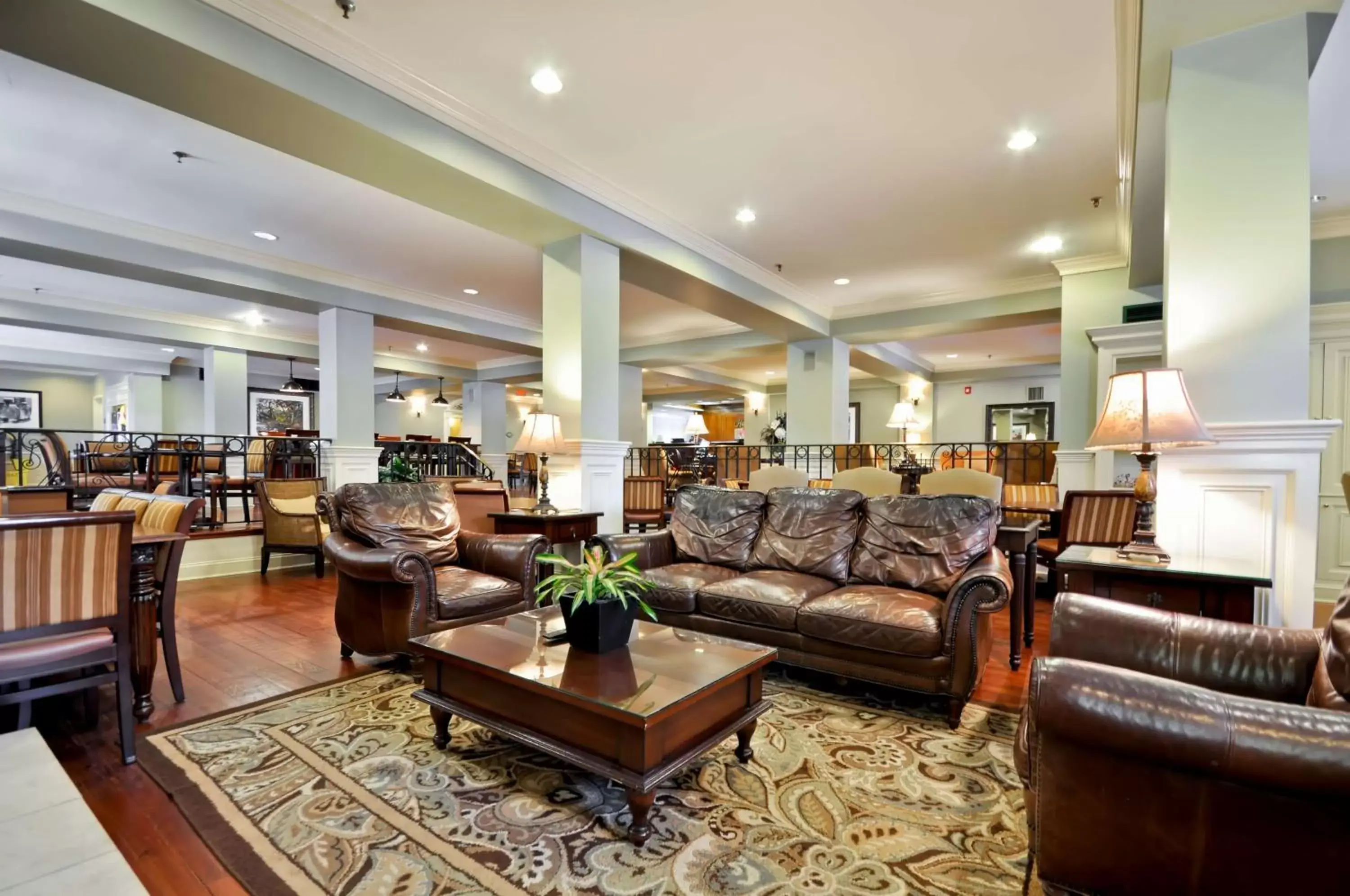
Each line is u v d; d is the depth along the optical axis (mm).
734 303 5668
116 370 9508
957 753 2137
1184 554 2293
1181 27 2221
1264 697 1401
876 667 2494
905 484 5352
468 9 2451
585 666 1910
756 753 2119
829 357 7113
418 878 1478
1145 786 1004
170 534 2414
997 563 2506
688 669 1890
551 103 3107
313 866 1518
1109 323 5215
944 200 4203
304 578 4934
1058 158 3613
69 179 3807
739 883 1465
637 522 6598
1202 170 2293
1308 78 2186
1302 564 2121
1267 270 2209
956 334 7105
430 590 2760
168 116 3117
